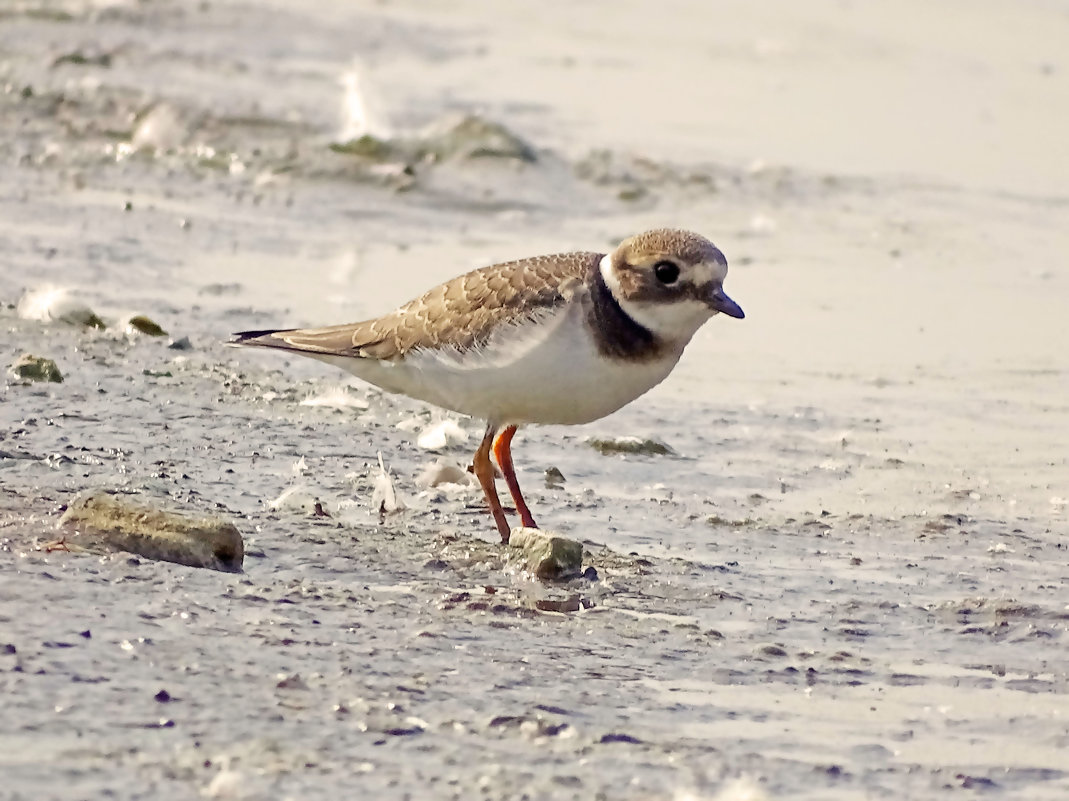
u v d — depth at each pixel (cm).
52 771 600
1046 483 1188
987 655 841
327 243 1786
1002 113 2523
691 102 2536
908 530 1070
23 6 2767
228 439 1145
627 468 1189
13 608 759
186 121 2147
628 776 653
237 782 603
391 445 1180
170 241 1733
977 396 1405
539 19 3156
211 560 879
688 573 959
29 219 1755
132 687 684
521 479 1145
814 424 1320
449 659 773
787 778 668
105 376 1260
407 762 645
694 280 942
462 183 2056
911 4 3303
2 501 932
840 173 2177
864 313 1648
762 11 3247
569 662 788
